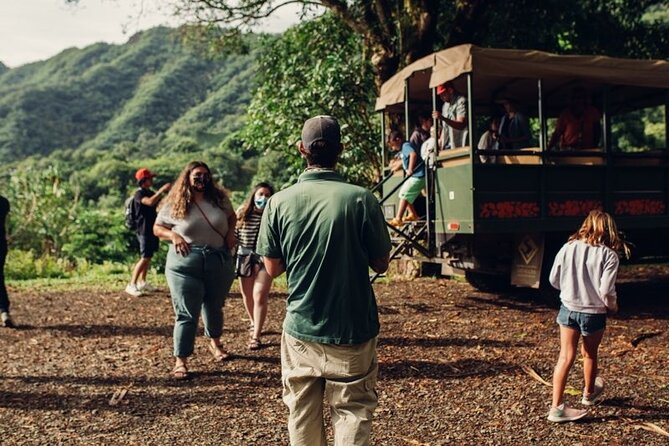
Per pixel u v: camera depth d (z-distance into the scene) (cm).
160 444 440
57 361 661
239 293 1084
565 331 469
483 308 885
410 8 1270
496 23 1528
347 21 1336
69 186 2250
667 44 1681
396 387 550
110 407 516
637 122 2144
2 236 834
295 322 311
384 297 984
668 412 481
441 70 819
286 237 310
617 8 1694
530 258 862
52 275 1549
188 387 564
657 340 700
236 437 450
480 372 586
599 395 497
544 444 429
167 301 1023
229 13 1466
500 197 802
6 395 550
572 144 894
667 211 907
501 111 1075
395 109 1059
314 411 317
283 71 1493
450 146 864
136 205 1067
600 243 462
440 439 439
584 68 816
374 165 1376
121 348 712
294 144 1373
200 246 587
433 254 870
